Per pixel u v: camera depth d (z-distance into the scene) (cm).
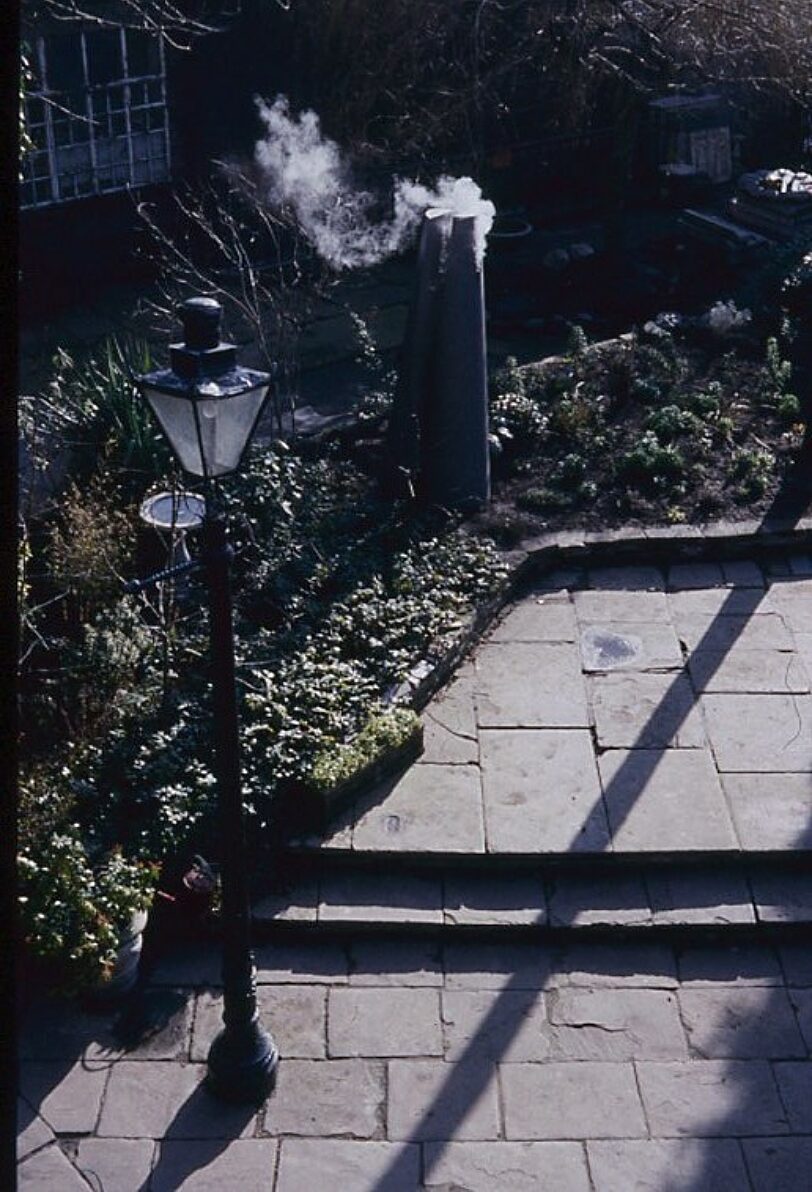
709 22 1212
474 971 693
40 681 786
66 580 824
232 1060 629
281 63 1305
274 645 812
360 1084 641
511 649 859
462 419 919
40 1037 659
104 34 1262
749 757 782
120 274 1320
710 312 1165
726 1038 662
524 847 724
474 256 891
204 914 703
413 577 869
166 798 720
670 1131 621
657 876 728
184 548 866
